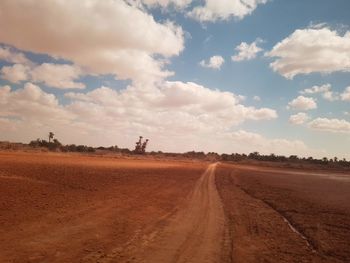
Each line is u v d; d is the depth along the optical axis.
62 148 81.81
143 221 12.09
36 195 14.75
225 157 159.12
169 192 21.34
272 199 21.33
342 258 9.32
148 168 46.12
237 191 25.47
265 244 10.24
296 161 149.00
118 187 20.84
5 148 61.78
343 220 15.02
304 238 11.41
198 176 38.69
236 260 8.48
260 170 69.88
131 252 8.36
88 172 29.12
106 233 9.91
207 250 9.16
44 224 10.05
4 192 14.69
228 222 13.23
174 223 12.27
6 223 9.71
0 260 6.97
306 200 21.72
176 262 7.96
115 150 119.38
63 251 7.91
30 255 7.43
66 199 14.59
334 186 35.84
